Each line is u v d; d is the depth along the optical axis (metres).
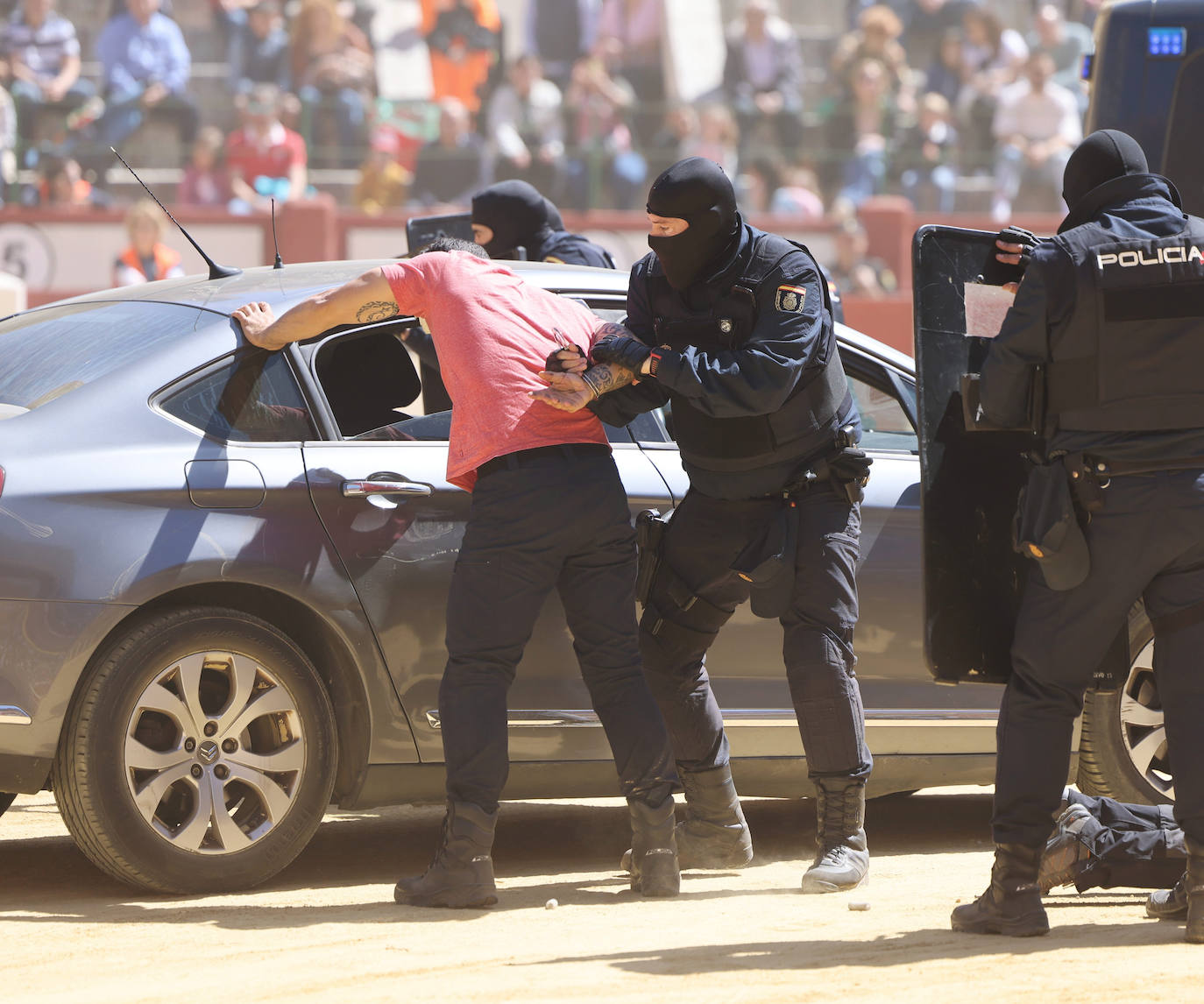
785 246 16.91
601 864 20.22
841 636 17.62
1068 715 15.05
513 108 67.88
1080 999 12.81
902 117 68.12
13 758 16.52
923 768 20.83
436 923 16.06
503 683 16.89
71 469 16.95
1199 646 14.55
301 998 13.12
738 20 75.00
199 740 17.33
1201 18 30.39
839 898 17.34
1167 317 14.33
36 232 61.94
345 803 18.45
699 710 18.62
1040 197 67.88
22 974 14.10
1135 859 16.30
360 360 18.84
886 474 20.72
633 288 17.61
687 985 13.39
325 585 17.77
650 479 19.39
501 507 16.58
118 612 16.77
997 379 14.79
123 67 65.38
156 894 17.50
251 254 62.50
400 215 63.91
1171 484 14.30
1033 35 75.19
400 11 71.38
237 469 17.58
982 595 16.05
